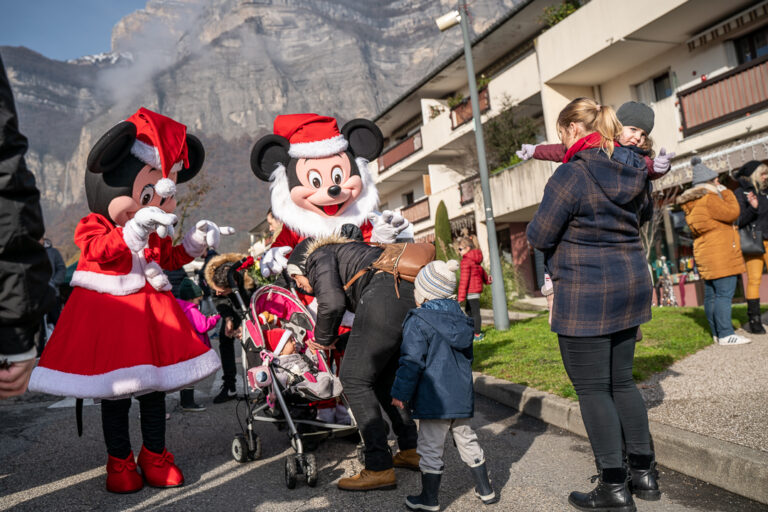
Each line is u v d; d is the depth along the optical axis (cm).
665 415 432
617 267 308
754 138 1334
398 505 341
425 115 2859
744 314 877
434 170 2936
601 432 310
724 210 665
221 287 561
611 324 308
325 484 383
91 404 668
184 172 500
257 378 399
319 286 384
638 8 1481
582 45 1669
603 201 305
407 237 539
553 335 909
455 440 338
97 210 414
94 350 374
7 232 180
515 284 1947
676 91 1609
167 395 710
